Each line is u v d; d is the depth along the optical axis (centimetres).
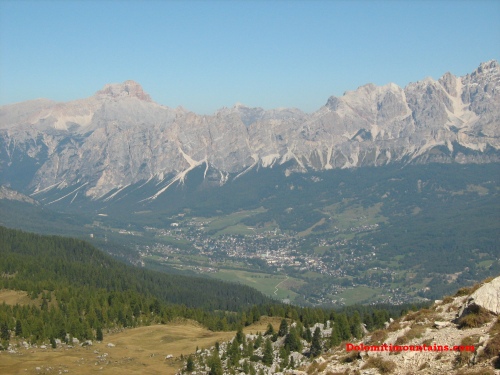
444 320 7350
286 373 8006
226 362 13462
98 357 16162
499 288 6988
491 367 5791
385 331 7844
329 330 14012
